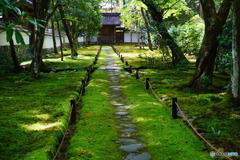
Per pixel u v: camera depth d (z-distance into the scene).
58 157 4.53
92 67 17.14
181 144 4.87
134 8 30.41
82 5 29.34
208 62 9.74
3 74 14.62
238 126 5.69
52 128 5.62
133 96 9.49
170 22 17.83
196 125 5.93
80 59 24.09
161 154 4.46
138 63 20.72
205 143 4.87
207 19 9.30
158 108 7.69
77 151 4.56
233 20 6.65
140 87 11.20
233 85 6.99
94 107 7.80
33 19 2.96
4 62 15.88
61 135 5.44
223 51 13.22
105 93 10.05
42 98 8.75
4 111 7.06
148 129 5.85
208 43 9.48
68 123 5.96
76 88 10.61
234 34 6.72
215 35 9.30
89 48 43.19
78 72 15.88
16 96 9.07
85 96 9.44
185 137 5.25
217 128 5.62
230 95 7.09
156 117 6.80
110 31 58.00
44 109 7.30
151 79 13.07
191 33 16.80
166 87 10.72
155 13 17.27
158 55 24.92
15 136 5.16
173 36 17.45
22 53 23.42
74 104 6.39
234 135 5.17
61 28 29.69
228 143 4.75
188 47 17.25
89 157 4.33
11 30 2.62
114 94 10.01
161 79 13.05
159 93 9.72
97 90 10.45
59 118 6.46
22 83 11.78
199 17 21.38
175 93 9.56
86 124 6.18
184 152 4.50
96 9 36.34
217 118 6.29
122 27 58.22
